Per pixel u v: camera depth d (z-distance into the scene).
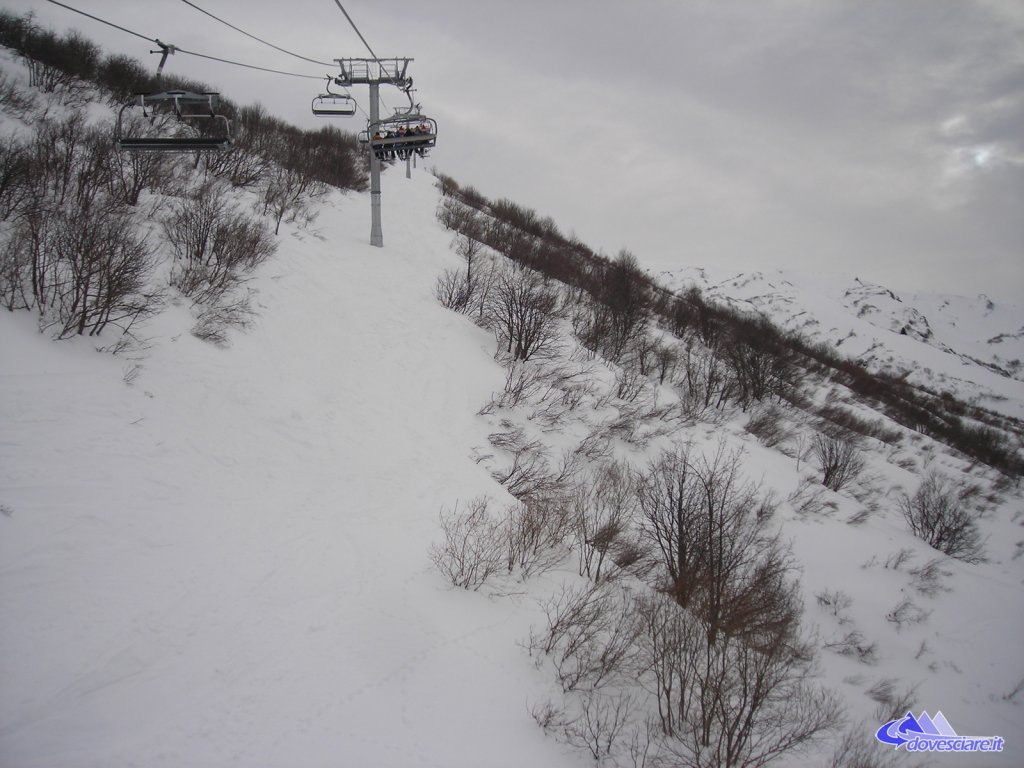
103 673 6.10
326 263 19.20
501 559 10.31
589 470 15.57
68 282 10.79
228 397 11.71
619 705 7.90
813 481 21.08
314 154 29.03
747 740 7.45
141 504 8.34
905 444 32.28
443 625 8.43
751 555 13.04
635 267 39.69
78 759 5.22
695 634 9.22
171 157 18.19
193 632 6.99
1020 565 21.25
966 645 13.98
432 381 16.34
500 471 14.07
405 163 44.16
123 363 10.58
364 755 6.12
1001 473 33.56
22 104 16.16
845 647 12.60
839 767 7.66
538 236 39.47
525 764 6.59
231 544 8.58
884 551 17.56
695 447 19.30
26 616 6.22
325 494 10.77
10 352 9.05
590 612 9.16
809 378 36.97
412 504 11.41
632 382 20.72
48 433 8.35
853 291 156.00
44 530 7.12
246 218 17.61
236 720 6.11
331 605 8.16
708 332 32.44
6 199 11.39
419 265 23.23
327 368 14.64
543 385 18.33
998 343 177.88
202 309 13.41
